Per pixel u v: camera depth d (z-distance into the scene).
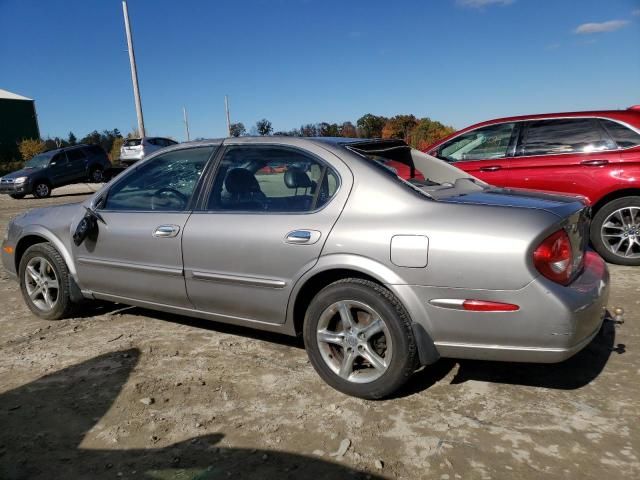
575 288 2.90
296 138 3.66
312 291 3.47
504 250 2.80
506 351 2.88
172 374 3.65
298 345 4.11
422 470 2.58
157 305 4.14
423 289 2.96
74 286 4.61
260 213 3.56
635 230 5.87
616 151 5.88
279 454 2.74
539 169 6.20
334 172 3.38
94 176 22.34
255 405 3.22
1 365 3.87
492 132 6.61
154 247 3.97
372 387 3.16
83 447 2.84
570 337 2.78
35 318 4.90
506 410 3.09
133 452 2.79
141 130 27.38
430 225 2.98
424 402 3.21
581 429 2.87
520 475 2.52
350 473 2.57
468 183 3.83
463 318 2.90
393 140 4.03
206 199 3.85
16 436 2.95
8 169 44.41
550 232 2.84
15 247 5.00
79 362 3.88
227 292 3.66
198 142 4.10
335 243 3.19
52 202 18.27
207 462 2.68
